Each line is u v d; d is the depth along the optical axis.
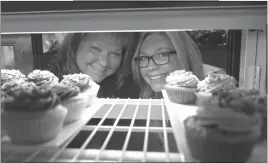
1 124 0.62
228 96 0.62
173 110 0.91
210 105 0.60
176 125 0.73
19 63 1.32
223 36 1.22
